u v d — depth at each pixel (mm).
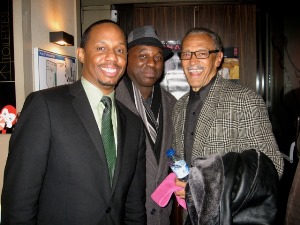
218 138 1420
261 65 3195
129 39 1826
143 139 1457
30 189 1054
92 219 1137
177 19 3252
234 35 3203
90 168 1145
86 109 1204
